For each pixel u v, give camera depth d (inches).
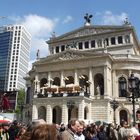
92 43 3988.7
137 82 1099.3
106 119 3016.7
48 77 3472.0
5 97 2144.4
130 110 3176.7
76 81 3297.2
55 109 3314.5
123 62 3341.5
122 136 680.4
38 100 3117.6
